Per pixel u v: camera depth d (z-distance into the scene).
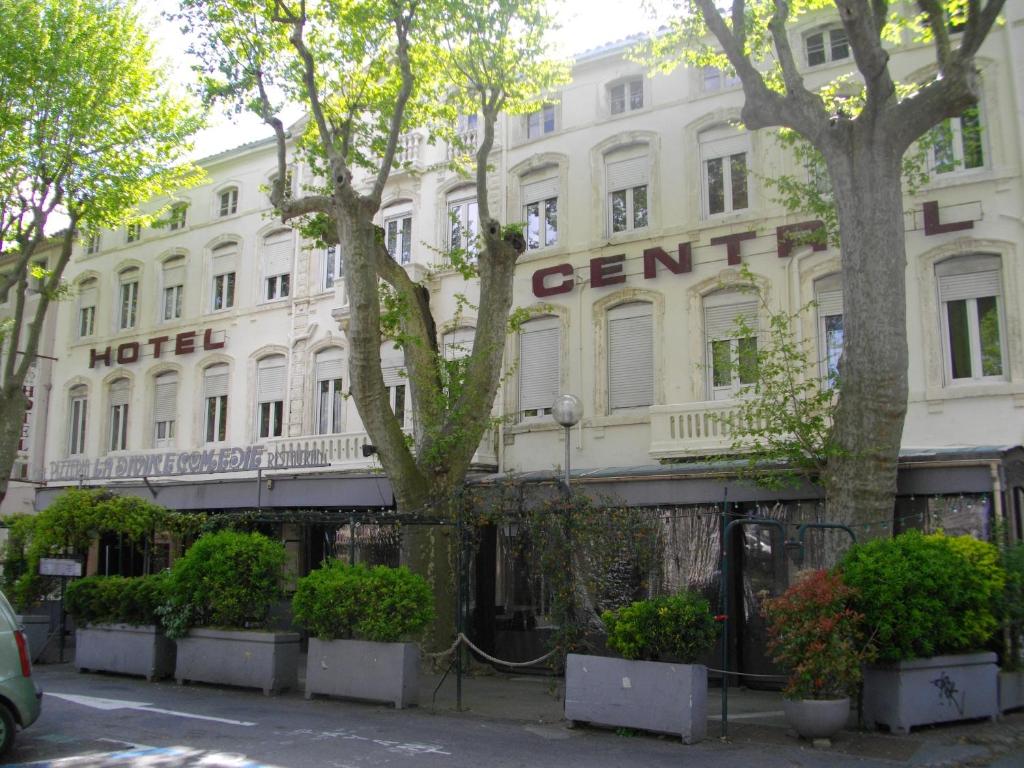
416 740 8.59
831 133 11.15
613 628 9.30
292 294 21.89
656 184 17.17
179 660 12.12
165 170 19.98
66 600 13.70
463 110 17.19
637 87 18.05
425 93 16.23
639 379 16.88
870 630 8.76
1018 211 13.73
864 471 10.53
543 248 18.38
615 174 17.86
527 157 18.88
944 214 14.27
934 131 13.38
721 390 16.03
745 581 12.99
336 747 8.19
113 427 24.92
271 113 14.47
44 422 26.94
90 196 19.05
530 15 14.38
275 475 19.20
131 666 12.70
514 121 19.23
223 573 11.87
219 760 7.61
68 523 15.22
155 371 24.06
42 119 17.88
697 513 12.97
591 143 18.08
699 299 16.38
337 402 20.69
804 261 15.44
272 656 11.26
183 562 12.23
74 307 26.61
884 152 10.80
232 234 23.41
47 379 27.14
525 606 14.55
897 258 10.67
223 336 22.95
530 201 18.84
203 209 24.22
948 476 11.38
